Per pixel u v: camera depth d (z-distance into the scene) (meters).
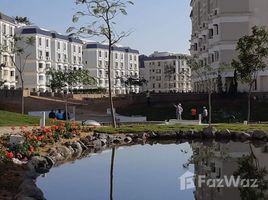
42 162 20.52
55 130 27.39
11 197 12.91
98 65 134.88
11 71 99.62
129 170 20.17
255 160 22.34
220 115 51.97
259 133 31.83
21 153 21.12
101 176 18.73
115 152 26.45
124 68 147.25
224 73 65.06
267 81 64.62
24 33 107.19
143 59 172.88
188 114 54.34
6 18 99.25
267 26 65.56
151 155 25.03
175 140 32.59
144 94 66.44
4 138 23.44
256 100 56.84
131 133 32.97
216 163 21.62
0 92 64.88
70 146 25.44
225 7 67.00
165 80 160.88
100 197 14.96
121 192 15.71
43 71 109.50
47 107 64.12
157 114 55.56
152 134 33.09
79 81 87.12
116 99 67.75
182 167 20.78
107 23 36.38
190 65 69.44
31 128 29.78
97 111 62.00
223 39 66.81
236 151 26.00
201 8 83.50
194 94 63.16
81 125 34.44
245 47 42.97
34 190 13.89
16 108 63.78
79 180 17.86
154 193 15.50
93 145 27.98
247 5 66.56
